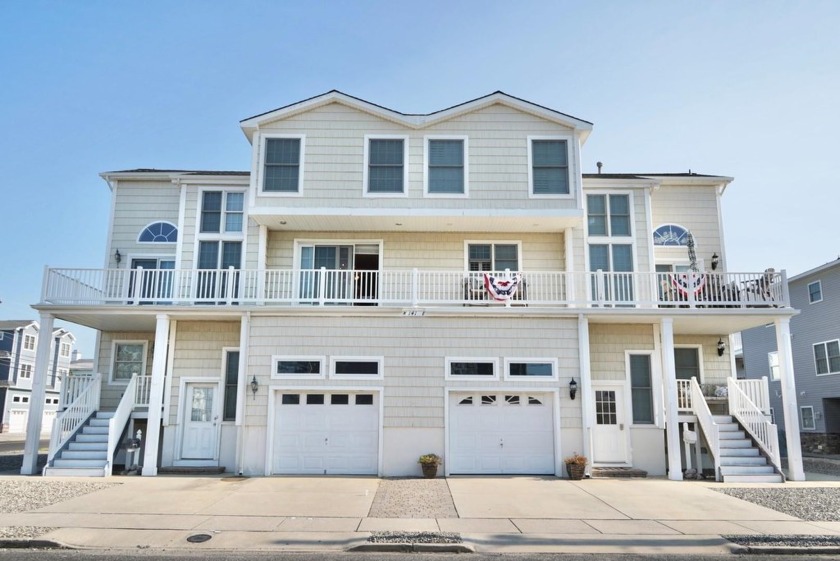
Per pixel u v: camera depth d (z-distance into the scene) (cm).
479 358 1581
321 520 1033
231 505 1147
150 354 1825
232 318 1659
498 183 1716
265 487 1343
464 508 1136
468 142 1742
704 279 1634
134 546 878
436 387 1567
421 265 1786
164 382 1666
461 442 1566
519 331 1597
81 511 1087
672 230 1891
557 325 1603
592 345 1731
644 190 1809
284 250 1788
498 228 1783
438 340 1590
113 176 1888
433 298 1728
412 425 1550
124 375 1822
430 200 1700
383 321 1599
